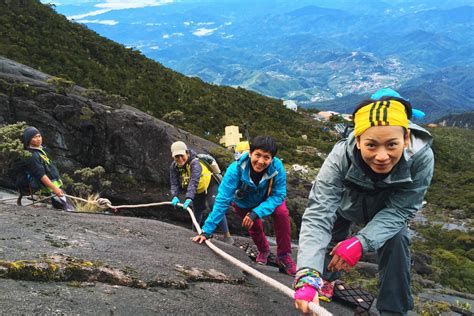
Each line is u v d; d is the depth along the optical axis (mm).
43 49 39312
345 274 8469
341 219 3400
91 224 3820
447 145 148000
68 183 10672
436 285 10688
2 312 1813
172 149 5887
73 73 37906
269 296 3420
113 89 39719
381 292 2961
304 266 2309
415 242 36000
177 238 4242
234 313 2797
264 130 55062
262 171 4141
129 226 4188
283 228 4707
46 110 12930
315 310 2070
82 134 13023
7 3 44688
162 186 13109
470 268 17578
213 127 43625
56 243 2873
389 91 2363
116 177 12859
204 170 6160
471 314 8109
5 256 2355
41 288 2168
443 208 66875
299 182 19125
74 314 2008
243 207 4496
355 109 2373
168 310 2439
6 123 12547
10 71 17719
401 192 2588
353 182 2586
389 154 2229
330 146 57688
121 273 2650
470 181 85312
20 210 3805
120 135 13219
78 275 2449
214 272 3420
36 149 6168
